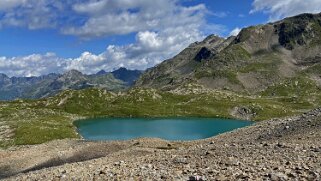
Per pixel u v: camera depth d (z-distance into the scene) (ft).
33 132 404.98
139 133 530.68
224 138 173.78
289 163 64.44
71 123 621.31
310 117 149.59
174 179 59.00
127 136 496.23
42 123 502.38
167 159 85.35
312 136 114.21
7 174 167.63
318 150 77.51
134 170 70.85
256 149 84.94
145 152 130.11
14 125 447.01
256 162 68.08
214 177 56.59
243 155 78.64
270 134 144.36
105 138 472.44
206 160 75.97
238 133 175.52
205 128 604.08
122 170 72.08
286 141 111.65
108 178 65.62
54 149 211.00
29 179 80.89
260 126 176.04
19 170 172.76
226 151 86.53
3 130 420.36
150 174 64.95
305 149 80.64
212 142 162.30
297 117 169.78
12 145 353.10
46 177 77.56
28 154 202.90
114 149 189.78
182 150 104.78
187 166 70.64
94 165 92.22
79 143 226.79
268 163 66.23
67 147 212.23
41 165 174.91
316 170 57.00
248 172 58.65
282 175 53.62
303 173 55.72
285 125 152.25
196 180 55.72
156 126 630.33
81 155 185.57
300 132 129.59
